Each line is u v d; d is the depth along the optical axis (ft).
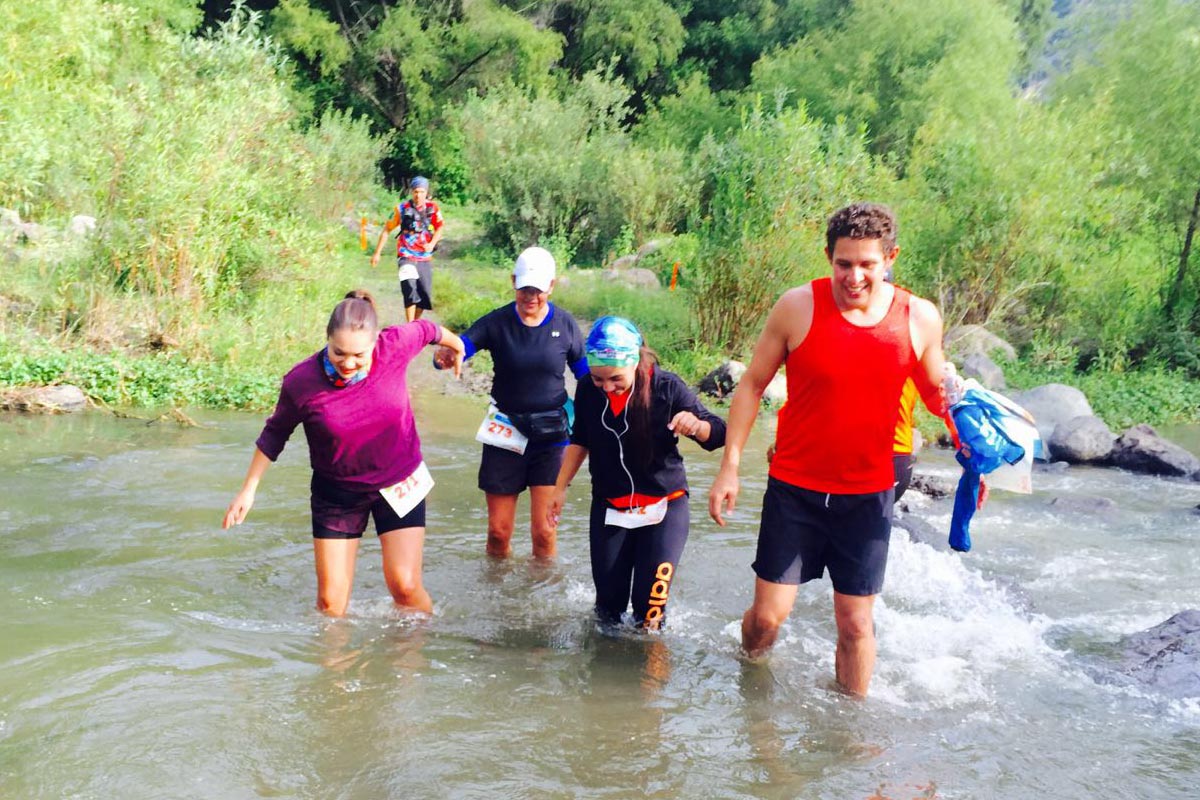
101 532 21.09
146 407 33.76
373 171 87.81
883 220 13.48
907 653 17.26
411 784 12.34
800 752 13.57
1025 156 49.75
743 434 14.94
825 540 15.20
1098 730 14.61
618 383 16.48
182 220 40.22
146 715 13.60
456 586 19.54
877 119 97.55
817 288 14.24
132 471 25.76
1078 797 12.72
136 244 40.24
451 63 109.70
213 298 41.86
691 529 24.03
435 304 54.29
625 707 14.69
